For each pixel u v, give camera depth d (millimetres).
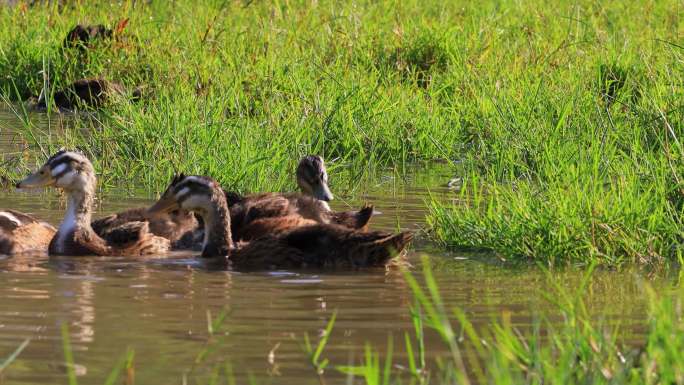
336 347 17906
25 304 20641
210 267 24594
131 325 19125
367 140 38375
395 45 49438
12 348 17641
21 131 41219
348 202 31531
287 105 40875
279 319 19625
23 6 58812
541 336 18500
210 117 37156
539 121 36625
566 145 33781
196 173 33031
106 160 35125
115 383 15977
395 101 41625
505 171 34188
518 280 22828
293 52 47938
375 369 15484
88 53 51406
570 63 45375
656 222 25484
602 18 56375
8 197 32125
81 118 44875
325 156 37562
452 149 38000
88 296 21359
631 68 44062
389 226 28234
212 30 52625
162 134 35969
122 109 40594
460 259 24969
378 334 18672
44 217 29688
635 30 53375
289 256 24594
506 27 54219
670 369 14734
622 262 24438
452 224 26812
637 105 36125
